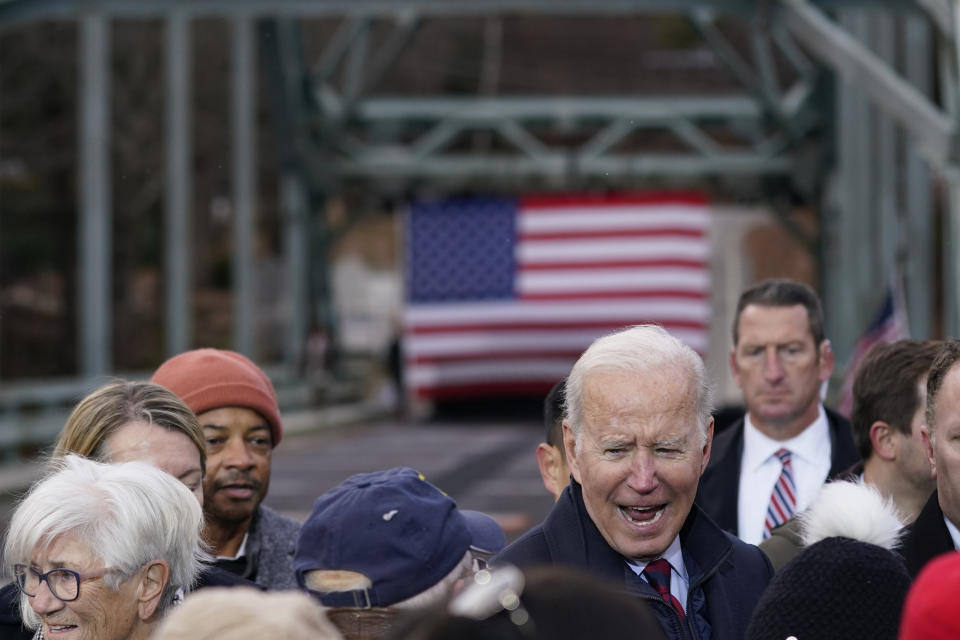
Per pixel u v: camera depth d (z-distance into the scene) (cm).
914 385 510
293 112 3106
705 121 3231
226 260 5541
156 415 459
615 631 243
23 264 4575
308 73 3123
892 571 327
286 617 242
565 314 2556
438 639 234
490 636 235
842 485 361
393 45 3212
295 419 3306
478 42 4009
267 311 4578
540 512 1694
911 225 1983
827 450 606
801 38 1803
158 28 4456
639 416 393
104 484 395
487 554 436
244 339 2995
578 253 2538
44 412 2184
